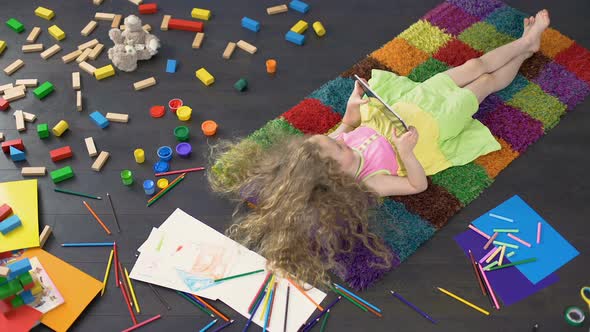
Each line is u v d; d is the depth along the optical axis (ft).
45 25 9.54
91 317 6.81
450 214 7.57
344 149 6.94
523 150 8.14
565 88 8.69
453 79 8.08
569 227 7.49
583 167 8.00
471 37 9.27
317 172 6.56
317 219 6.88
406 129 6.88
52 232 7.44
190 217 7.55
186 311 6.86
